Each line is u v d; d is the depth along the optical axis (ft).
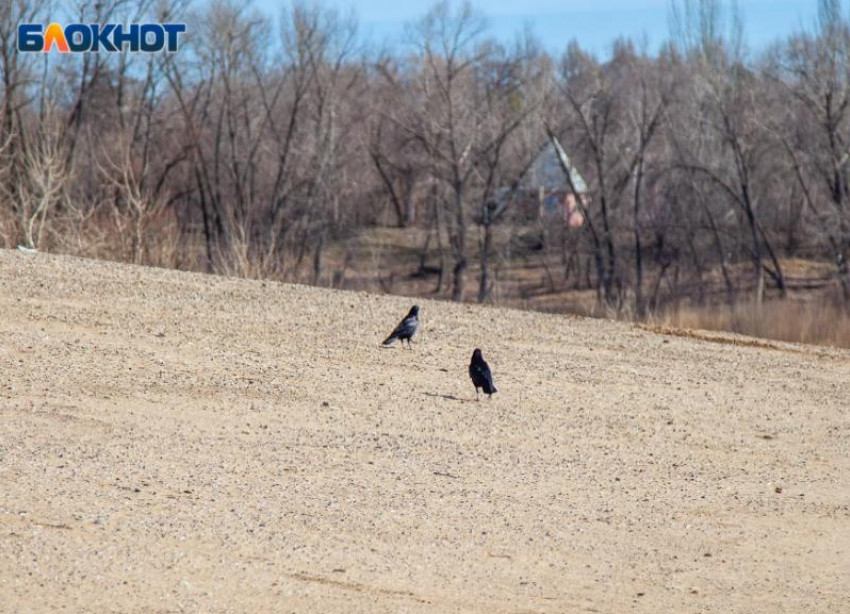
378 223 491.72
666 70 394.32
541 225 431.02
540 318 160.56
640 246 397.39
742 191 387.96
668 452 95.25
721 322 188.96
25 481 70.33
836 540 73.92
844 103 355.36
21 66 338.13
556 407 108.06
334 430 91.97
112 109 385.09
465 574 62.08
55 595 54.03
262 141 420.77
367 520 69.67
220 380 104.99
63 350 109.50
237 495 72.28
